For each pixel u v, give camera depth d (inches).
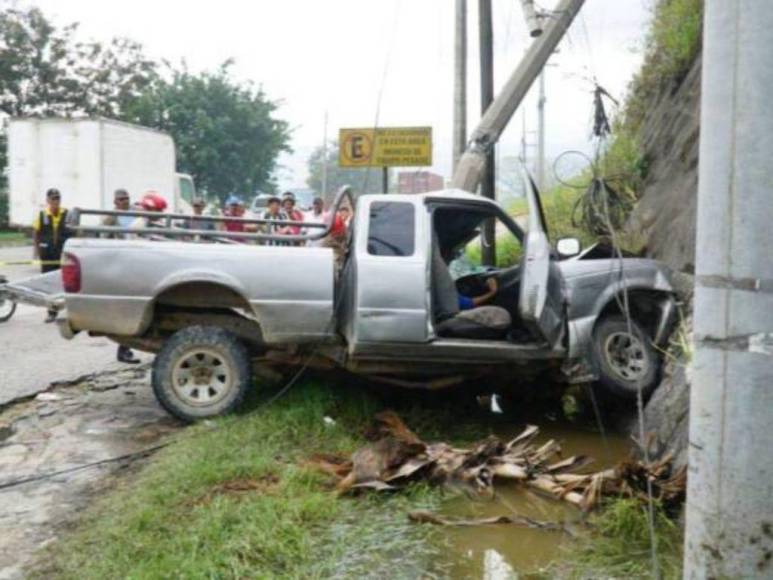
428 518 168.1
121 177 767.1
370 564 148.4
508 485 191.5
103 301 243.9
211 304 251.9
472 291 282.5
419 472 188.1
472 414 273.3
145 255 245.4
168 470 197.5
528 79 406.6
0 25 1408.7
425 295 238.4
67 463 213.9
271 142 1787.6
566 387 274.1
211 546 149.3
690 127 351.3
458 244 285.0
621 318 259.0
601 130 369.7
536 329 239.3
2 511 180.1
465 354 241.9
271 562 146.7
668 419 211.2
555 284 245.0
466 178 397.1
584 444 236.2
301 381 274.5
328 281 248.8
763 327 65.9
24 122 738.8
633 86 482.6
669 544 152.2
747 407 66.6
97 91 1498.5
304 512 168.4
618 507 162.4
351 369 250.5
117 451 224.1
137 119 1558.8
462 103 561.0
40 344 381.7
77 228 246.1
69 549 156.6
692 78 381.1
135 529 160.7
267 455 207.2
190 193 965.2
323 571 144.2
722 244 67.5
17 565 150.8
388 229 244.2
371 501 180.1
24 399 281.4
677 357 242.8
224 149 1711.4
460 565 148.6
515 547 156.6
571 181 496.7
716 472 68.1
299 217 515.5
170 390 246.8
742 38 66.1
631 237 353.7
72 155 739.4
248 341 259.9
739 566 67.2
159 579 136.3
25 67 1425.9
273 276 247.1
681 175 339.6
